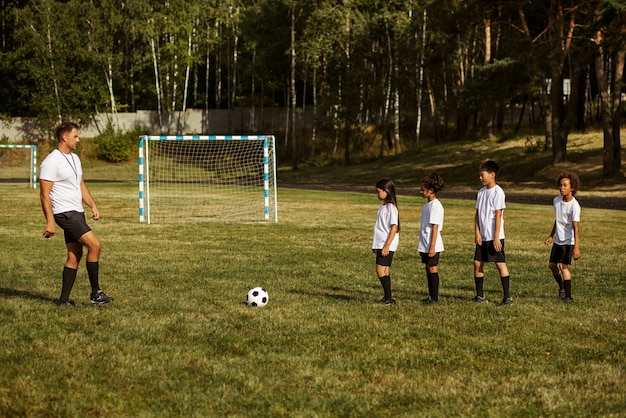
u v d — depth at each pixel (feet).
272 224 60.54
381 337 21.20
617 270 36.45
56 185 24.77
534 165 140.77
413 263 38.40
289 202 89.92
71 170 24.85
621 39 110.01
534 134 167.12
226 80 247.50
